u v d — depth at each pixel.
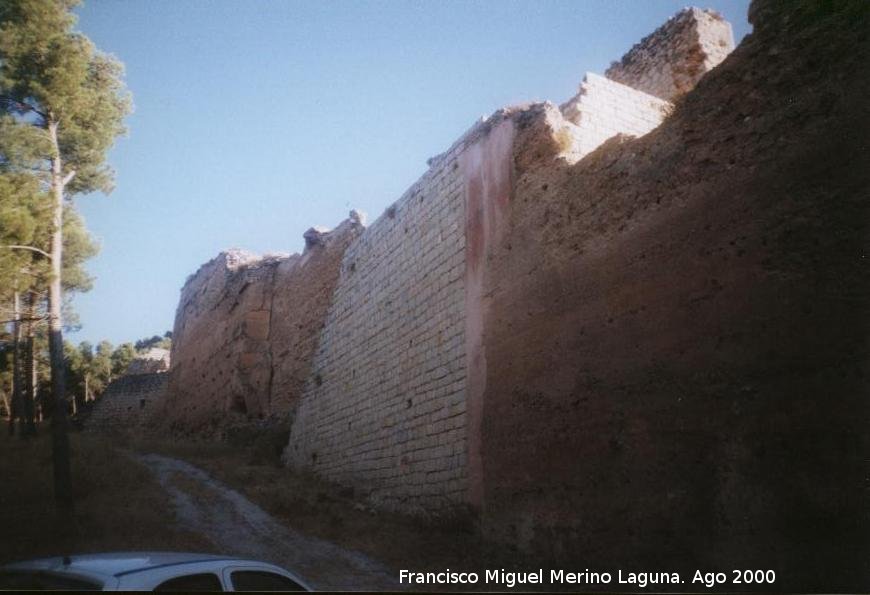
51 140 15.88
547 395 10.48
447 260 15.03
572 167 11.42
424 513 13.55
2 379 30.78
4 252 13.85
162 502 14.91
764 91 7.98
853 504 6.05
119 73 18.77
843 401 6.33
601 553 8.69
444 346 14.37
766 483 6.82
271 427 26.92
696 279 8.23
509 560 10.22
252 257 38.94
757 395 7.12
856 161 6.79
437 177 16.33
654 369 8.52
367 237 20.17
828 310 6.66
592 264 10.16
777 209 7.42
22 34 15.68
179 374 40.22
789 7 7.97
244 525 13.51
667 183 9.10
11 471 15.84
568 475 9.65
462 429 12.99
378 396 17.16
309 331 28.47
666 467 8.02
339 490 17.33
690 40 17.30
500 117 14.34
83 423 44.31
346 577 9.93
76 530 11.84
